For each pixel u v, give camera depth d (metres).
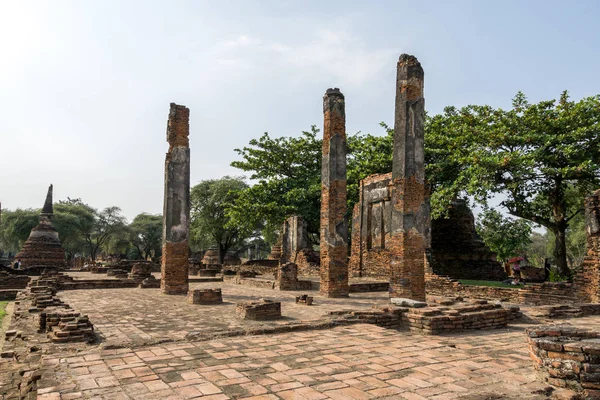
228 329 8.16
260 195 30.80
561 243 19.67
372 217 23.66
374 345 7.02
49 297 11.73
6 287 21.89
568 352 4.81
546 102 18.89
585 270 14.48
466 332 8.90
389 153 25.91
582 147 17.41
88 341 7.15
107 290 17.83
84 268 38.28
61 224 53.41
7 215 53.53
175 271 15.87
